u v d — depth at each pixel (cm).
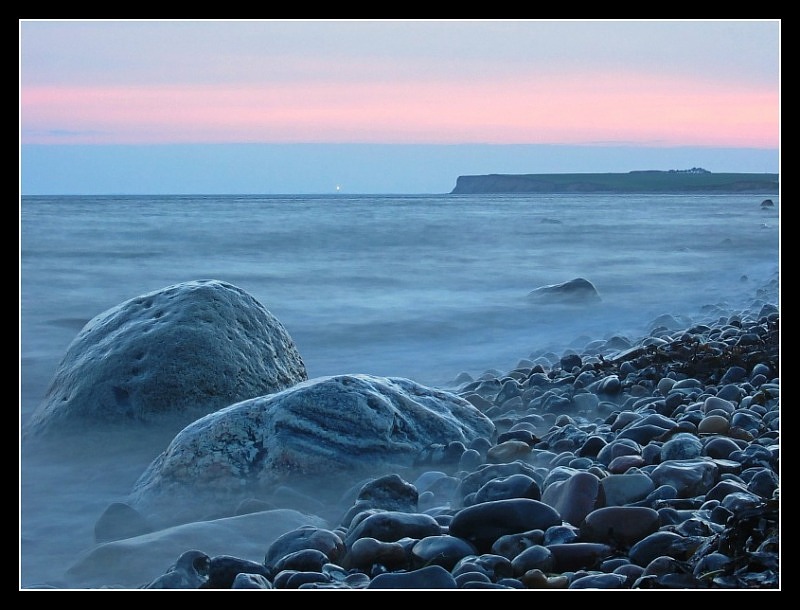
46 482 566
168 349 666
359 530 379
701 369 761
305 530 376
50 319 1244
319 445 508
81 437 640
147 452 630
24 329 1165
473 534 366
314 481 498
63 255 2211
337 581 340
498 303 1476
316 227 3350
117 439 641
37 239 2648
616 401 722
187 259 2175
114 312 715
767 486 414
